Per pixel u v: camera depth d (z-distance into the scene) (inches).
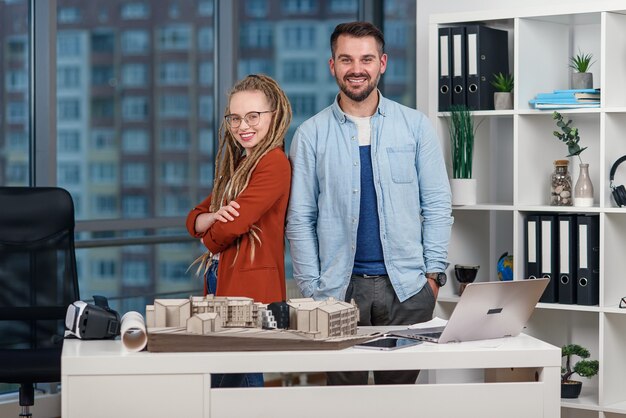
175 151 207.9
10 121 184.4
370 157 137.3
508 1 178.2
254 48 216.8
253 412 98.7
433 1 186.9
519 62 164.9
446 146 175.9
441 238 139.3
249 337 99.6
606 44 157.2
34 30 186.1
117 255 199.3
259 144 127.9
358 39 133.3
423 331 112.7
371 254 137.3
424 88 188.2
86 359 96.5
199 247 212.4
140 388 97.3
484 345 104.7
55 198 154.2
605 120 157.2
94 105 195.5
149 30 203.6
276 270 129.0
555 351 102.7
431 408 101.2
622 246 163.3
